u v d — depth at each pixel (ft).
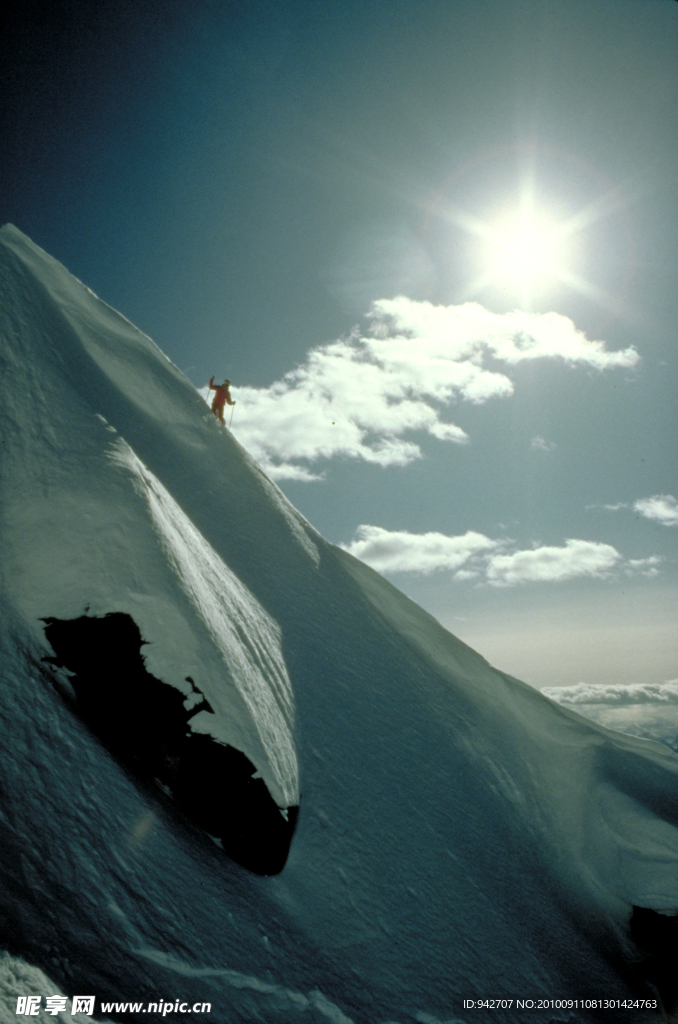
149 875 27.25
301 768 41.63
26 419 44.62
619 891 54.39
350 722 50.24
